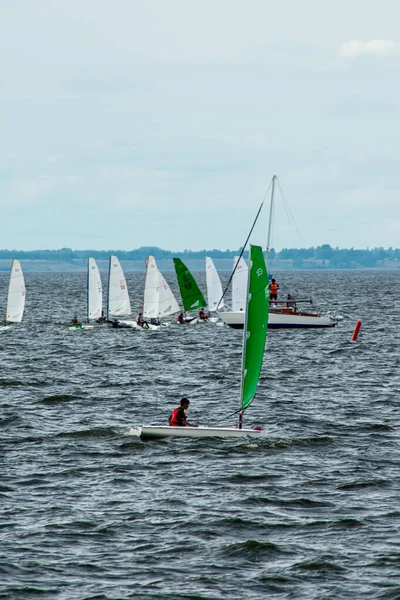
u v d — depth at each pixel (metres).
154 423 148.25
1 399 173.25
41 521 95.00
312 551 86.25
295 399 173.75
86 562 83.38
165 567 82.38
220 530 92.44
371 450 128.38
